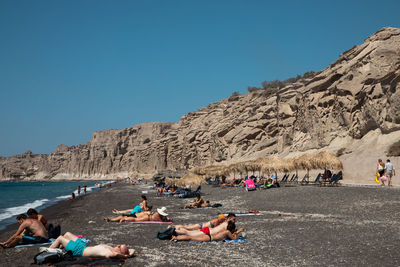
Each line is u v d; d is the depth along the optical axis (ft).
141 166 439.22
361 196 50.90
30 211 29.37
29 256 23.72
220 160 223.51
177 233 28.25
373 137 101.24
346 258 20.98
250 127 207.41
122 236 31.09
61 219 53.88
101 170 611.06
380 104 99.86
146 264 20.59
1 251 25.73
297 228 31.89
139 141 597.93
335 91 128.26
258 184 87.30
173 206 67.00
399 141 85.35
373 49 120.98
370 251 22.31
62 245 23.68
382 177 64.18
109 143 628.28
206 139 281.74
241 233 28.45
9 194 209.46
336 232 28.96
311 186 73.31
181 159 341.82
